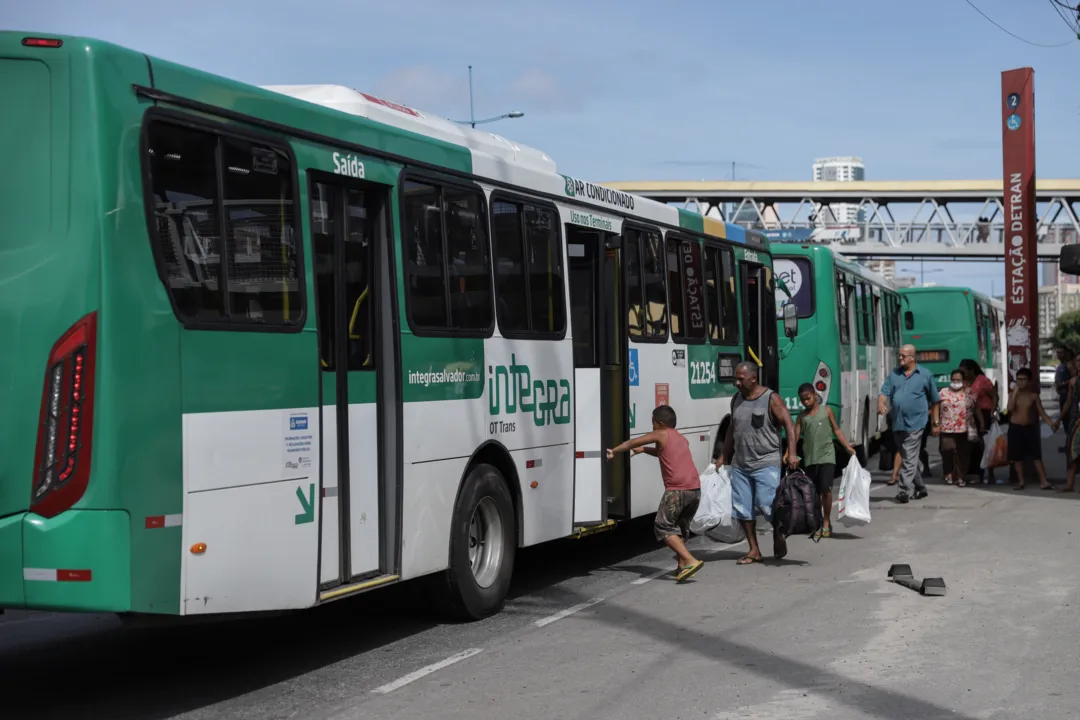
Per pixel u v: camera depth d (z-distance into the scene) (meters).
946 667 7.48
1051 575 10.77
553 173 10.95
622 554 13.12
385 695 7.13
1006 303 19.86
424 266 8.74
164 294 6.38
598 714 6.58
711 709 6.63
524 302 10.18
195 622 6.63
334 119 7.88
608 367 11.65
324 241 7.82
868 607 9.49
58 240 6.13
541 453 10.35
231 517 6.75
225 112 6.90
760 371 15.95
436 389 8.78
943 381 32.78
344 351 7.92
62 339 6.09
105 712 6.89
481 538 9.59
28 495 6.08
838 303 20.34
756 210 82.88
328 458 7.67
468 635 8.86
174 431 6.39
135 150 6.29
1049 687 6.98
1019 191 19.86
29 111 6.21
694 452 13.44
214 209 6.77
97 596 6.01
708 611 9.51
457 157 9.30
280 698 7.14
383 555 8.27
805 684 7.14
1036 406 18.53
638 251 12.20
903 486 16.89
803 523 11.73
